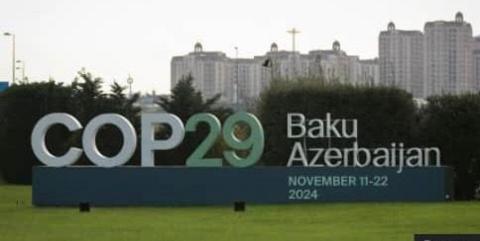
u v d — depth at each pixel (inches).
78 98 1959.9
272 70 2171.5
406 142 1264.8
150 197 1067.9
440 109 1243.8
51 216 930.1
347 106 1279.5
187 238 727.1
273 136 1301.7
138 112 2033.7
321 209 1003.3
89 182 1063.6
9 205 1090.7
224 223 851.4
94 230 788.6
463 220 865.5
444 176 1128.2
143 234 756.0
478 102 1237.1
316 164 1151.6
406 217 899.4
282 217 910.4
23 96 1838.1
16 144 1809.8
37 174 1065.5
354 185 1107.3
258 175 1082.1
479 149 1230.3
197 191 1072.2
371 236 738.8
